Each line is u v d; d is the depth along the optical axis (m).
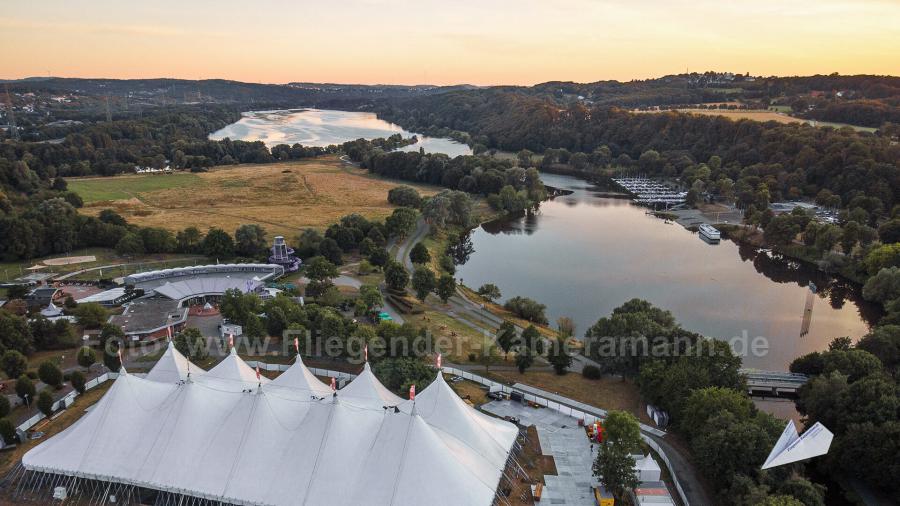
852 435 95.44
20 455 101.19
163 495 85.81
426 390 101.56
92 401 121.50
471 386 128.50
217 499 82.69
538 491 90.56
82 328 157.38
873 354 132.38
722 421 96.31
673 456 103.94
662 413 115.56
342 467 82.94
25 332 143.25
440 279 185.50
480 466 87.38
